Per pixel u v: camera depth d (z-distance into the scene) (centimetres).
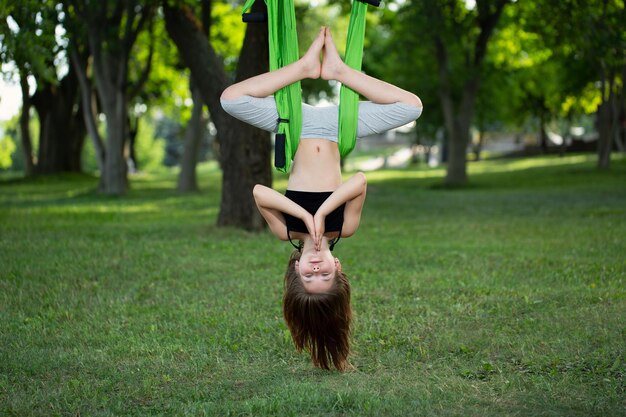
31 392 493
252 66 1200
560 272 885
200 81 1280
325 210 415
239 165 1299
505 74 3027
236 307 734
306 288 451
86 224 1444
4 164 4722
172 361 561
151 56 2445
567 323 641
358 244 1159
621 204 1758
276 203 422
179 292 812
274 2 436
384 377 518
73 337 628
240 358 575
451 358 562
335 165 441
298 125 430
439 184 2762
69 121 3334
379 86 426
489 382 505
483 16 2403
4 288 811
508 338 601
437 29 2300
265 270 937
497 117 3956
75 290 814
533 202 1917
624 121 3988
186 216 1642
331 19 2839
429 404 457
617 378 501
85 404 473
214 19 2611
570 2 1436
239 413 450
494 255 1027
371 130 435
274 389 495
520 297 752
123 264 973
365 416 441
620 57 1489
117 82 2308
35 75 1101
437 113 3294
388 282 844
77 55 2250
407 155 6975
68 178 3206
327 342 480
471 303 730
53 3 1187
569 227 1321
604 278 838
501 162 4434
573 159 3950
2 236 1229
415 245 1141
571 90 3161
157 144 6719
